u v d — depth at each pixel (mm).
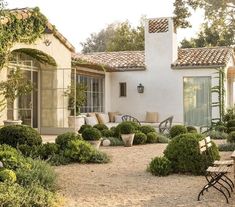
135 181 9227
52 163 11234
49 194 7219
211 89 22562
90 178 9586
